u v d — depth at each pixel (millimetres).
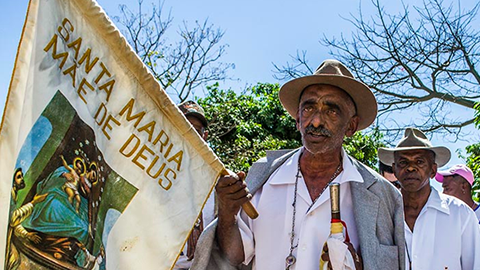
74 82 2322
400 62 13734
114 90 2492
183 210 2691
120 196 2506
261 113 15781
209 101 16344
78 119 2318
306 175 3553
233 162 13477
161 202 2635
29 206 2107
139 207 2564
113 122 2498
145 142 2602
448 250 4754
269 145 14047
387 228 3400
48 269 2145
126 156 2539
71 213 2242
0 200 2057
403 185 5066
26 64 2145
